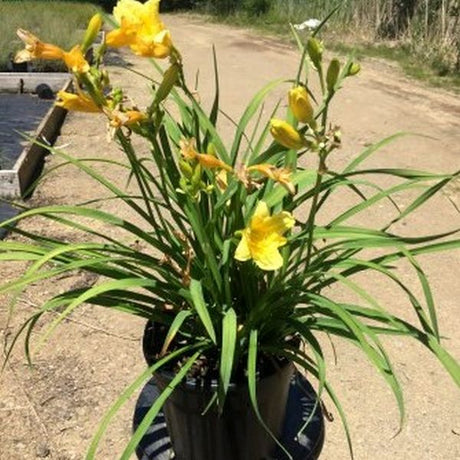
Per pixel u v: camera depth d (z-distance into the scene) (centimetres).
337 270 187
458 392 145
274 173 76
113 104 77
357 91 397
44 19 510
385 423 136
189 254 91
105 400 139
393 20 559
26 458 125
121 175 255
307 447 109
